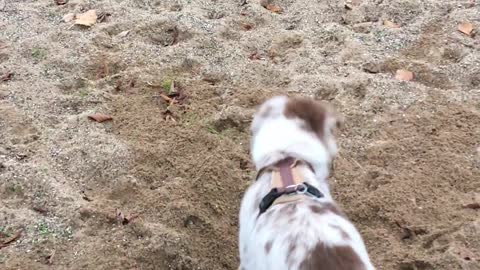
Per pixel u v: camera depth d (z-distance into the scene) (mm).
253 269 899
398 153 1356
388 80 1529
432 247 1174
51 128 1426
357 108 1463
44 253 1178
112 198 1285
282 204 898
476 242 1169
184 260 1163
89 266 1152
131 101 1497
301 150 971
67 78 1564
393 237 1197
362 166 1335
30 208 1259
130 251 1176
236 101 1491
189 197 1271
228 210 1257
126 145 1379
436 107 1459
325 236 833
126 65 1603
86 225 1225
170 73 1582
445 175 1305
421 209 1239
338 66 1582
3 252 1175
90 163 1344
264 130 1008
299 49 1633
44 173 1312
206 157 1352
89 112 1462
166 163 1346
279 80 1551
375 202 1251
